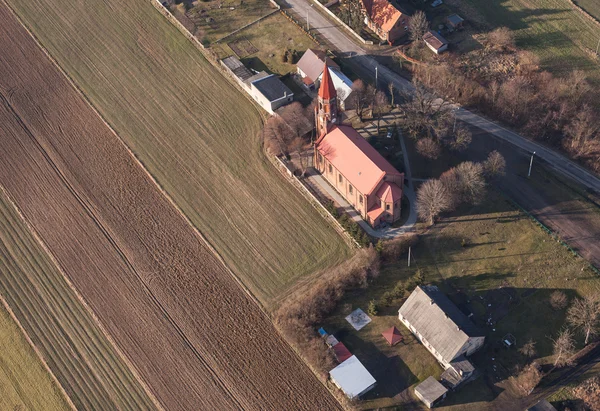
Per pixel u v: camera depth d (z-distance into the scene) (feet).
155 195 511.40
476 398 380.99
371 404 384.27
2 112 586.45
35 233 497.87
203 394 401.49
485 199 474.90
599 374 379.96
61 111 582.76
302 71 569.23
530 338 400.67
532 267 433.89
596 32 579.89
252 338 423.23
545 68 555.28
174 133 551.18
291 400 392.47
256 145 533.55
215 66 599.98
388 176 451.94
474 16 608.60
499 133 517.55
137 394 407.64
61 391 414.62
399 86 560.61
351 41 604.08
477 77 556.51
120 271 467.93
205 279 457.68
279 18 636.07
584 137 490.90
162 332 432.66
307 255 461.78
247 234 479.00
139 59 616.39
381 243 444.55
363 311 426.51
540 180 483.51
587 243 443.32
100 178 527.40
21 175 537.65
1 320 453.58
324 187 497.05
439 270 439.63
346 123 530.27
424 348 405.80
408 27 592.60
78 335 439.22
